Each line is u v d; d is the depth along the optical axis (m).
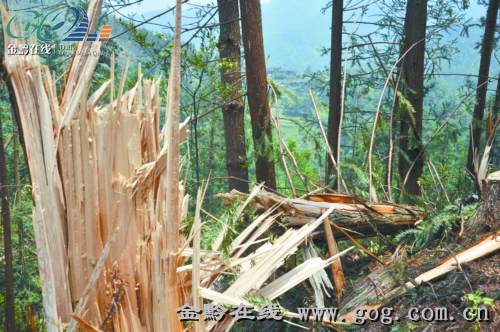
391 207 3.46
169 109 2.01
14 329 5.51
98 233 2.03
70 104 2.00
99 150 2.04
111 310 2.01
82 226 2.02
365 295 2.78
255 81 4.71
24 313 9.17
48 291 1.91
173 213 1.91
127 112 2.08
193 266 2.02
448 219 3.21
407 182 5.41
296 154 5.95
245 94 4.96
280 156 4.45
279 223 3.14
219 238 2.62
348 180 5.09
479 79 7.27
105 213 2.04
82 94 1.97
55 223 1.96
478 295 2.33
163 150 2.07
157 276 1.97
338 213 3.32
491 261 2.62
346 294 2.96
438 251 2.95
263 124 4.74
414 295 2.60
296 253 3.58
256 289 2.42
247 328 3.13
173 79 1.81
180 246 2.26
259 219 2.90
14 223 9.30
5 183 5.03
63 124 1.99
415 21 5.36
